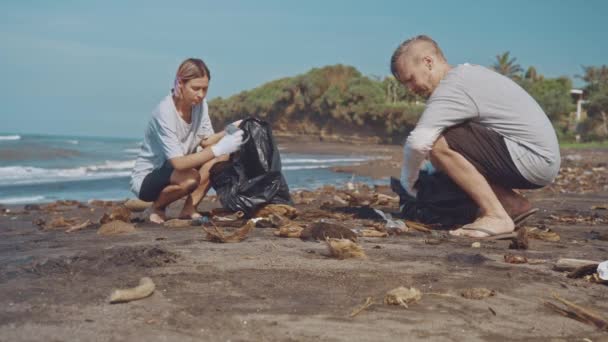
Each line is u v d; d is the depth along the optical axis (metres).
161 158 4.80
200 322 2.01
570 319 2.15
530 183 4.10
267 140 4.78
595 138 53.47
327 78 74.62
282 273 2.71
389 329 1.98
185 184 4.68
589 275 2.75
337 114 70.25
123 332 1.90
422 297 2.36
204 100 4.73
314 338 1.88
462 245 3.67
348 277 2.66
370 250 3.35
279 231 3.86
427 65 4.16
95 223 5.00
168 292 2.37
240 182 4.68
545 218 5.50
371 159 27.62
